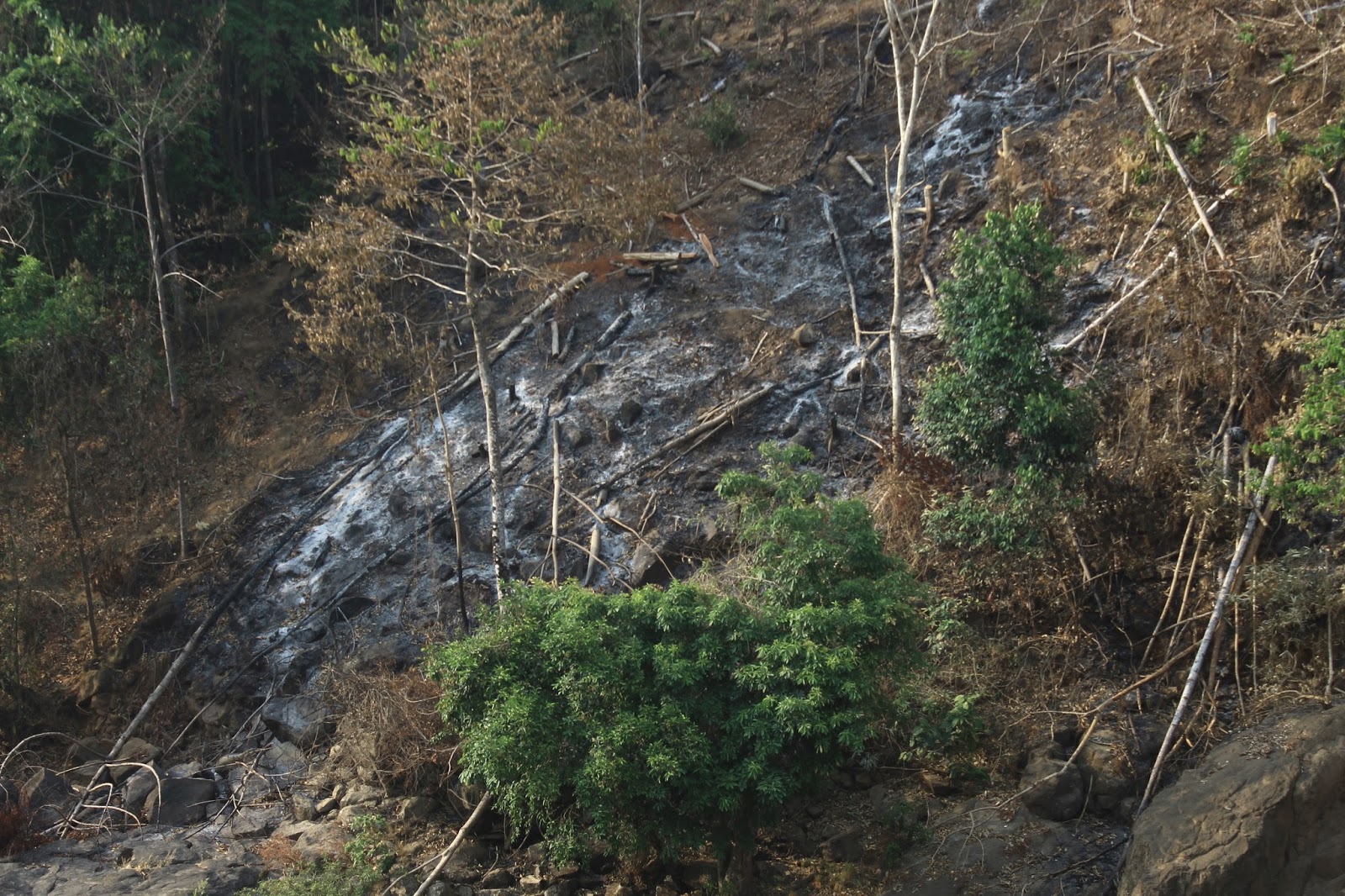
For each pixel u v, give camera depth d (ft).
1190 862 29.53
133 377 63.00
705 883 35.40
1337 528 38.68
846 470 50.60
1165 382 44.70
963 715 36.29
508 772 32.12
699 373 57.82
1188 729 35.32
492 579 51.08
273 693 49.24
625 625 34.86
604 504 52.80
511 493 54.90
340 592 53.01
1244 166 48.39
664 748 31.76
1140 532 41.88
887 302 57.98
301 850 38.81
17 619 51.75
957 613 41.57
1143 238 51.19
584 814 35.42
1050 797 35.17
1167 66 58.75
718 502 51.03
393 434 61.46
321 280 53.67
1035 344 39.34
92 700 51.21
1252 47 55.26
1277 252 45.39
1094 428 40.19
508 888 36.76
